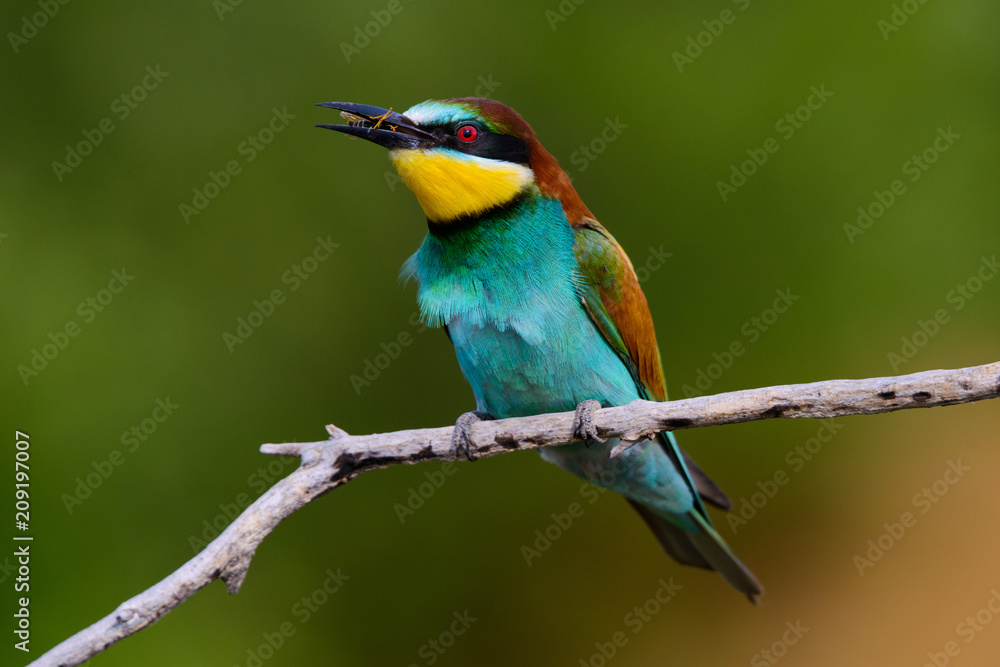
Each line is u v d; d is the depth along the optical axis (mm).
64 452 10648
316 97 12461
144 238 11789
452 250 7477
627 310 8008
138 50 12211
